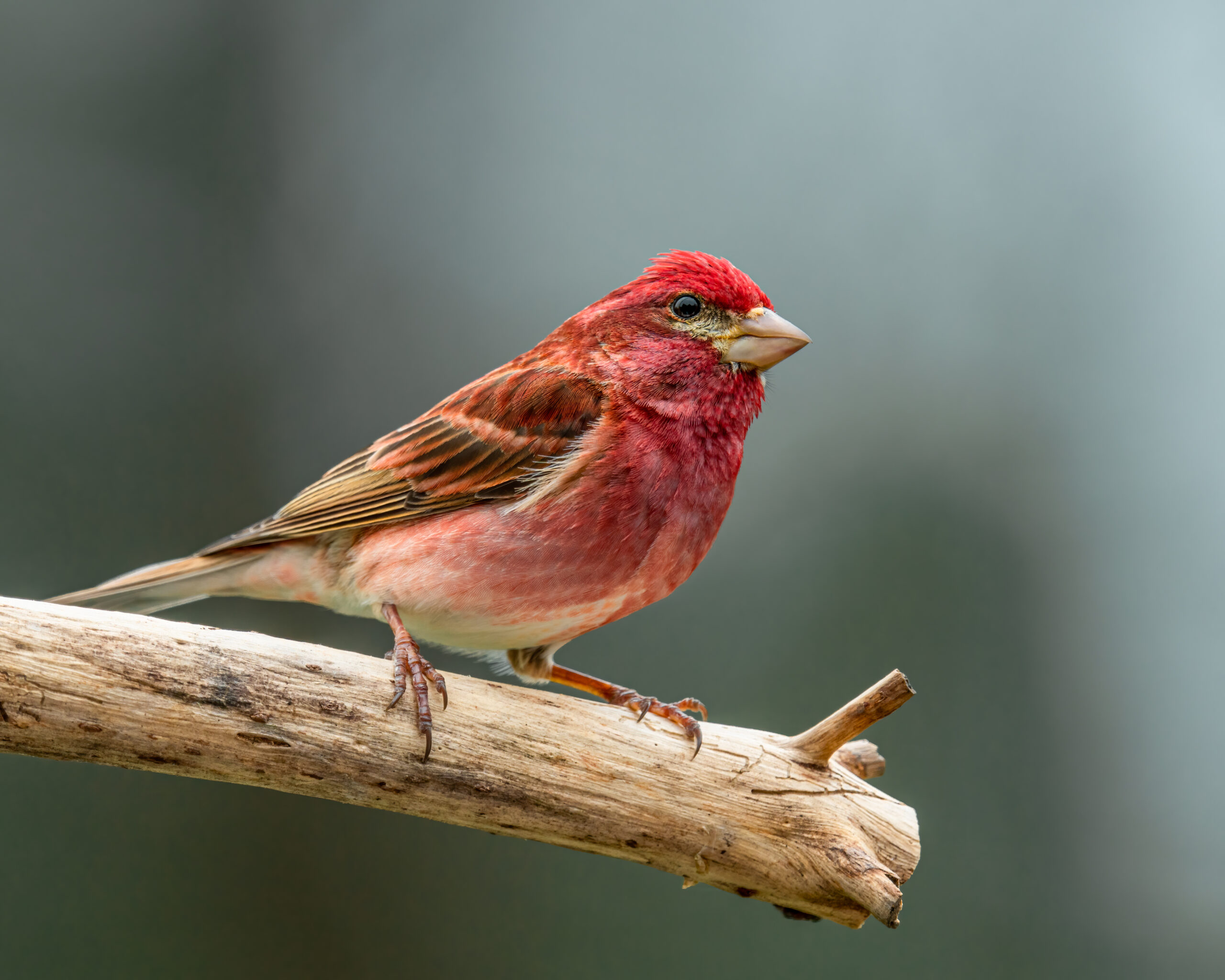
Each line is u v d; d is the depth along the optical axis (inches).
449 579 295.7
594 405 307.9
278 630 493.7
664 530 299.6
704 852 263.9
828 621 485.7
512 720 260.5
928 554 492.7
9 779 432.8
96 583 475.2
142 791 442.9
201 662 240.7
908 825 274.2
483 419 311.7
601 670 484.1
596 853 267.7
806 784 270.1
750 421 318.0
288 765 245.0
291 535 320.5
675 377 307.1
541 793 258.1
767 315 312.5
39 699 229.0
